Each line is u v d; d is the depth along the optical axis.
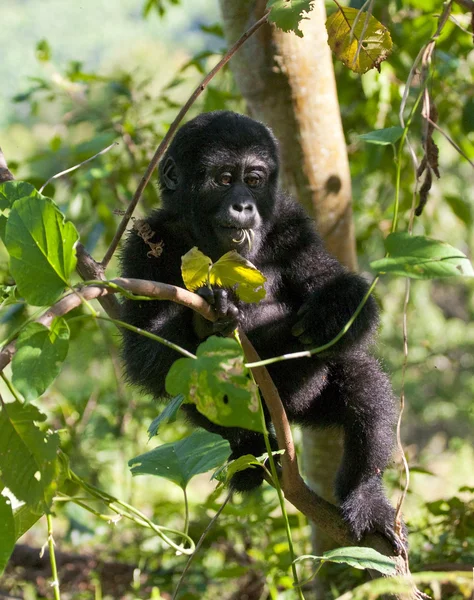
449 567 9.97
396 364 23.59
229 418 4.91
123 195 14.62
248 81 11.41
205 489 22.38
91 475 14.55
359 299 8.72
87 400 14.70
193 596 11.73
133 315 8.78
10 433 5.09
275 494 13.31
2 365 4.88
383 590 5.71
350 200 11.91
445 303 33.84
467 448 24.78
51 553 5.81
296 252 9.87
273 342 9.43
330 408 9.79
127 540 14.11
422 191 8.01
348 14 7.59
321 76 11.35
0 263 11.79
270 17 6.97
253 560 12.45
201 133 9.27
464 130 14.45
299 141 11.41
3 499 5.22
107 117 14.85
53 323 4.83
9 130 29.41
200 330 8.12
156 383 8.55
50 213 5.00
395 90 13.73
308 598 11.85
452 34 13.69
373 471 9.23
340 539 8.58
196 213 9.23
